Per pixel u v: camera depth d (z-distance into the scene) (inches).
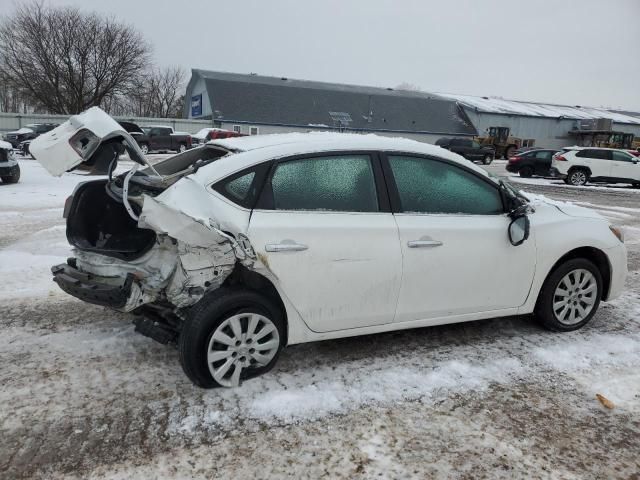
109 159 136.2
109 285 129.3
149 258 127.9
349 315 136.3
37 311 176.9
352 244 132.0
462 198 150.3
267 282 130.0
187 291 123.7
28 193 471.5
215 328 122.9
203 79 1774.1
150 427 112.7
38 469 99.0
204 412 118.6
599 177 809.5
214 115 1658.5
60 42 1801.2
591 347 159.6
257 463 102.7
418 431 114.4
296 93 1844.2
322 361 145.1
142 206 121.7
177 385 129.8
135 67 1952.5
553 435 114.7
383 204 138.4
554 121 2114.9
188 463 102.2
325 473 100.5
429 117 1964.8
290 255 125.1
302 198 130.0
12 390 125.7
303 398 125.3
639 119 2449.6
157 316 134.0
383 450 107.7
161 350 148.5
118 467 100.3
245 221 122.1
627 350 158.4
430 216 143.9
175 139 1193.4
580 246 165.5
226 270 122.4
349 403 124.4
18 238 284.8
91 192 152.4
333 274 131.0
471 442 111.1
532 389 133.9
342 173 135.4
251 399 124.2
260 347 130.0
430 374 139.3
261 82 1863.9
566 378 140.2
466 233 146.6
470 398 128.6
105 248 147.2
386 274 136.7
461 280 147.6
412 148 145.8
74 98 1867.6
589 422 120.0
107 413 117.3
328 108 1831.9
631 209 519.8
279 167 128.8
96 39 1841.8
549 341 163.3
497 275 152.8
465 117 2021.4
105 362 140.9
